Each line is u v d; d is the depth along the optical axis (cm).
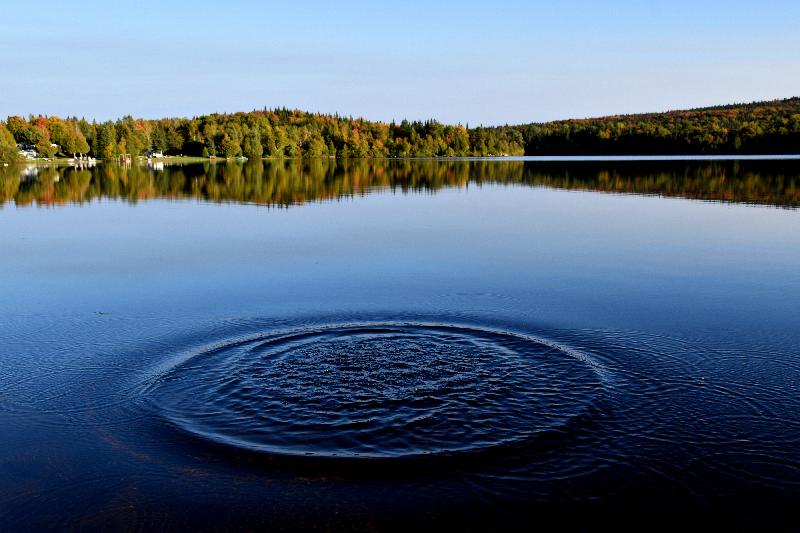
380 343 1216
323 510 734
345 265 1938
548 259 2019
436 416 930
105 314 1427
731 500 747
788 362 1127
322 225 2842
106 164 11081
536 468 807
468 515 725
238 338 1255
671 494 758
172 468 812
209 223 2930
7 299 1560
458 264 1944
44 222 2995
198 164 10962
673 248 2198
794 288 1620
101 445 865
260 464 817
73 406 974
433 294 1580
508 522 714
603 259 2014
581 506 739
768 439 870
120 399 994
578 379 1052
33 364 1135
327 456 832
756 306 1459
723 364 1118
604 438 873
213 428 904
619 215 3144
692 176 5978
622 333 1277
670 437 875
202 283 1714
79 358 1162
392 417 927
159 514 731
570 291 1605
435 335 1262
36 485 782
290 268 1898
